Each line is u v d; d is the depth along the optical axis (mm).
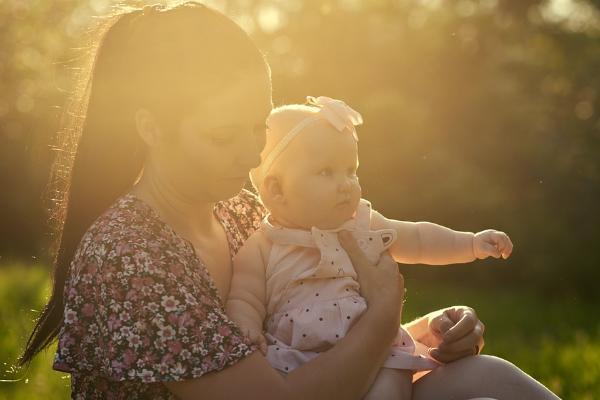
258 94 2713
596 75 23750
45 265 15078
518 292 20750
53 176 3197
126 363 2549
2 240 25219
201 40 2676
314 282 3012
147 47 2734
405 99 23328
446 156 22094
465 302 17453
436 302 17281
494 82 23828
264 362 2592
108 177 2936
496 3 26781
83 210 2971
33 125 4617
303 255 3062
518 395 2945
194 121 2668
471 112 23172
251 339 2850
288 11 26703
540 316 15312
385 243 3133
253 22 26641
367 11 26266
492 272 21688
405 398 2951
